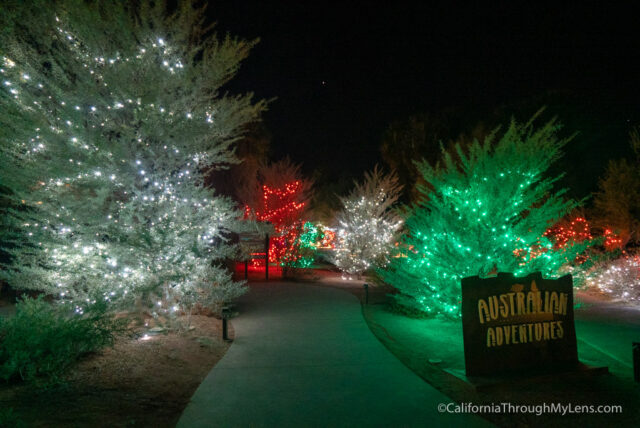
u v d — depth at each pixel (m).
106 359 6.24
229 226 9.20
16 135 7.16
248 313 10.40
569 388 5.64
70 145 7.18
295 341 7.92
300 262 17.27
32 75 7.37
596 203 14.75
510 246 7.77
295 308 11.00
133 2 8.59
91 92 7.39
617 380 5.93
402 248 9.55
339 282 16.02
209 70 8.36
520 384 5.76
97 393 5.16
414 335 8.42
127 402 5.03
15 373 5.50
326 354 7.14
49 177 7.29
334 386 5.75
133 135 7.77
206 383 5.83
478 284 6.09
